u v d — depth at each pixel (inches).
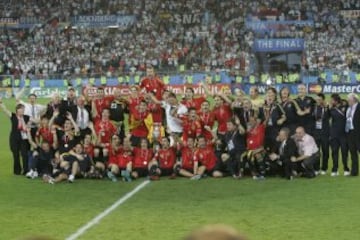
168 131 690.8
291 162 618.5
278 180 617.3
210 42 2373.3
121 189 589.3
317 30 2391.7
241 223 446.9
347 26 2405.3
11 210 503.2
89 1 2650.1
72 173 628.7
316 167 647.1
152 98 677.3
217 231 90.3
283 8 2470.5
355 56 2174.0
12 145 681.0
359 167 693.9
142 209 501.0
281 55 2362.2
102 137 650.2
